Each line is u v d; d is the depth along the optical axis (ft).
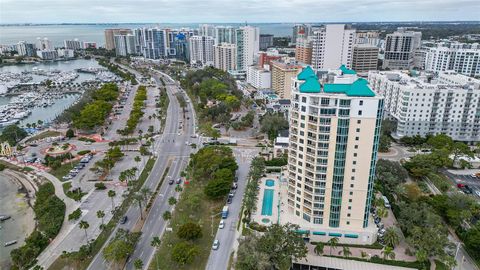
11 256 534.37
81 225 572.10
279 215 623.36
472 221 629.51
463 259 535.60
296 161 591.78
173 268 520.83
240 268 479.00
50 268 521.65
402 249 555.69
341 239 576.61
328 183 558.56
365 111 509.76
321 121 524.11
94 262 536.42
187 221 640.17
